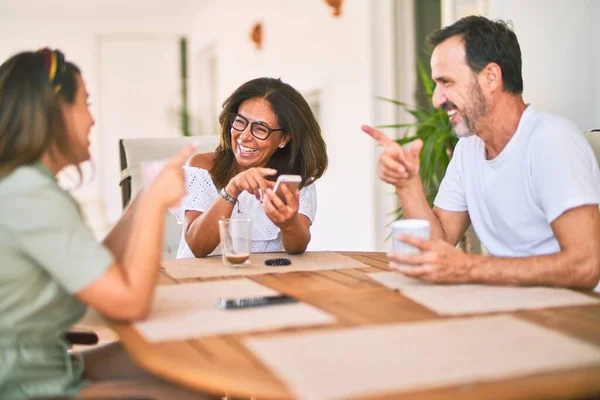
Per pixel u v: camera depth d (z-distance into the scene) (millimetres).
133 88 10633
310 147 2338
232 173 2359
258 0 6984
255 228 2314
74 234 1232
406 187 1889
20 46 10234
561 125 1732
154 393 1230
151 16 10258
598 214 1610
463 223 2045
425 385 907
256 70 7191
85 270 1223
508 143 1804
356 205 4770
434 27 4223
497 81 1751
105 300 1230
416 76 4348
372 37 4391
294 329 1191
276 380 937
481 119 1785
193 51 10547
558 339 1096
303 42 5691
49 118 1302
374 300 1406
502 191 1842
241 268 1834
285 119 2281
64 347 1335
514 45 1758
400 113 4426
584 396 923
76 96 1378
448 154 3236
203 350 1082
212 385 956
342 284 1587
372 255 2061
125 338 1169
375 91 4430
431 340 1102
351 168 4816
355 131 4715
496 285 1514
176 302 1425
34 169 1268
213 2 9086
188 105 10719
